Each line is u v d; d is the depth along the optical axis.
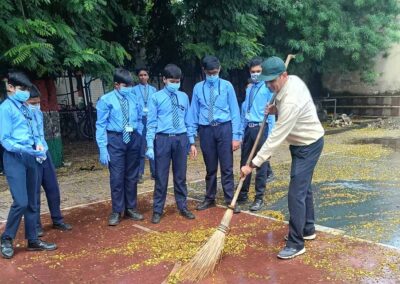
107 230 4.79
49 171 4.67
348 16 12.66
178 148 4.98
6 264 3.96
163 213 5.32
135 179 5.11
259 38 11.77
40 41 6.44
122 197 5.04
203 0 9.40
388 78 14.92
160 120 4.88
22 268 3.87
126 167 5.05
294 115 3.64
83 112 12.82
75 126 12.83
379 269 3.55
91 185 6.93
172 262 3.87
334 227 4.63
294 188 3.82
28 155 4.03
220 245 3.65
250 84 5.59
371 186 6.26
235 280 3.49
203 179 7.11
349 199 5.65
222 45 9.69
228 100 5.16
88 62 7.30
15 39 6.23
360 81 15.12
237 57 9.78
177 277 3.53
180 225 4.85
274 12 11.45
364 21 13.02
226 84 5.13
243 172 3.89
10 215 4.04
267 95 5.30
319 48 11.73
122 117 4.83
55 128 8.24
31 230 4.20
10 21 6.16
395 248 3.97
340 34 12.14
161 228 4.77
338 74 15.53
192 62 10.66
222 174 5.34
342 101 15.73
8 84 3.94
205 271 3.54
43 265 3.92
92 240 4.50
